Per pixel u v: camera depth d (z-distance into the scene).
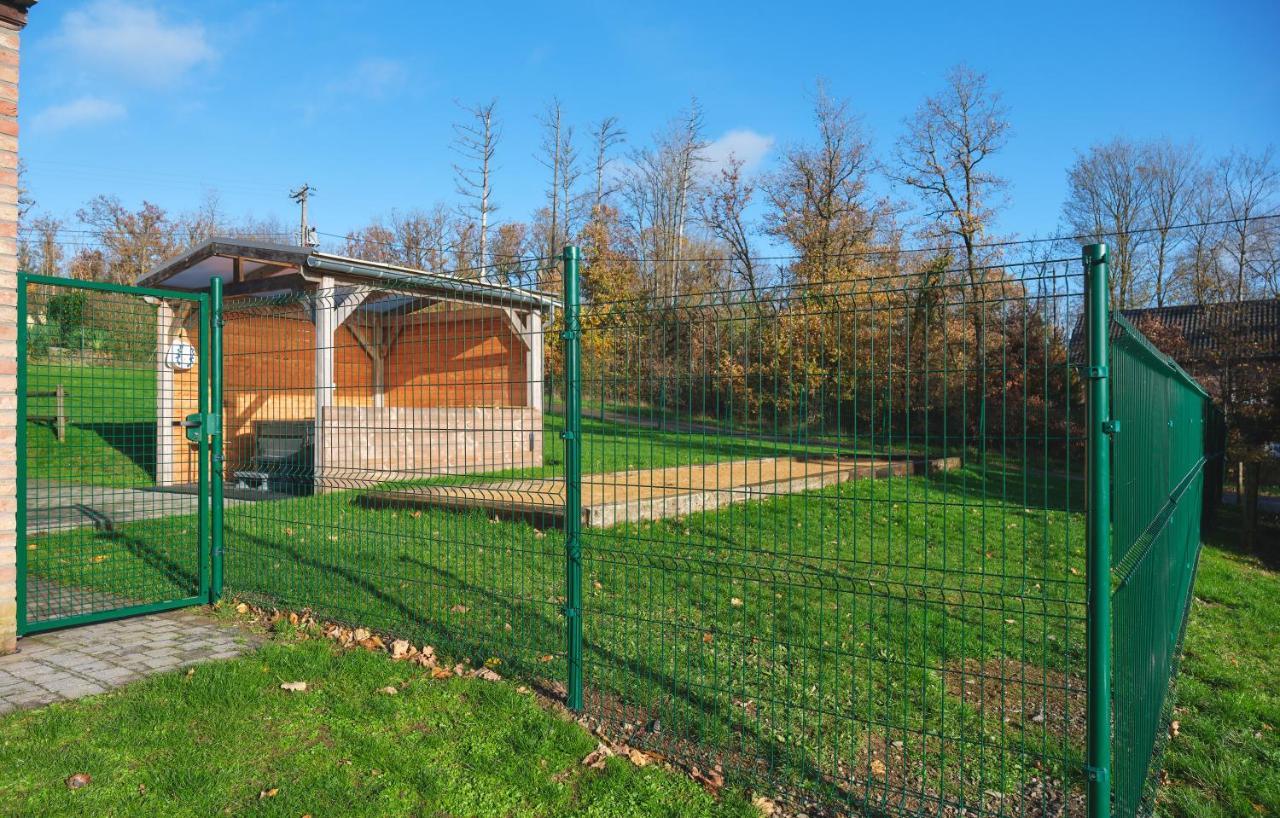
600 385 3.79
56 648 4.56
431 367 10.43
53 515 8.34
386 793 2.93
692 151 37.88
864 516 9.41
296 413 10.59
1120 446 2.55
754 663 4.32
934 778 3.11
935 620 5.27
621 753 3.28
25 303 4.69
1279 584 8.04
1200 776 3.29
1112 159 29.77
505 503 7.87
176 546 7.05
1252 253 26.52
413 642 4.54
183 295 5.45
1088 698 2.38
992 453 15.45
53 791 2.90
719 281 36.38
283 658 4.27
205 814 2.77
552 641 4.51
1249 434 11.65
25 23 4.61
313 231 21.64
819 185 29.62
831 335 3.29
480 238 36.72
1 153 4.50
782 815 2.83
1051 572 7.03
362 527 7.54
